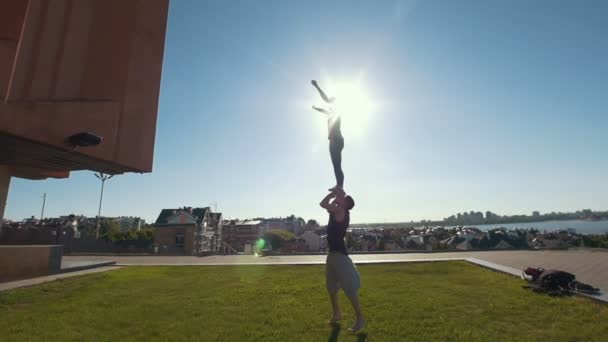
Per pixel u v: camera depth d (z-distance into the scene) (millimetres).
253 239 55844
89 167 7672
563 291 6383
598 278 7852
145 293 7395
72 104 6090
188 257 17391
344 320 5027
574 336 4211
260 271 10523
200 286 8125
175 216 40156
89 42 6602
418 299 6199
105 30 6980
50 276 9969
